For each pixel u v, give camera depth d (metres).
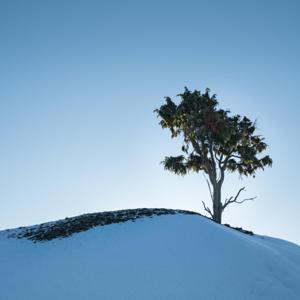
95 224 25.64
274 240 30.55
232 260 19.86
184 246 20.88
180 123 39.28
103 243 21.58
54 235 24.59
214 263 19.27
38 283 17.16
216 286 17.34
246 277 18.55
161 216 26.89
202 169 39.28
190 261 19.20
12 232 29.38
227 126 37.34
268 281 18.61
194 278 17.70
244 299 16.81
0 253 22.47
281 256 22.14
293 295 17.95
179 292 16.53
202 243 21.44
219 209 36.44
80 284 16.91
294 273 20.16
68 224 27.08
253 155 39.16
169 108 40.09
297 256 24.41
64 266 18.80
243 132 39.34
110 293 16.17
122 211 30.34
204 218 27.72
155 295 16.17
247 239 23.89
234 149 39.28
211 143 37.81
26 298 15.85
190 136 38.22
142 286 16.78
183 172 39.47
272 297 17.45
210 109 38.00
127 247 20.75
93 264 18.80
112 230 23.81
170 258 19.41
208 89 39.91
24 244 23.98
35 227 29.73
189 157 39.78
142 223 25.08
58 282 17.14
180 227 23.95
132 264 18.69
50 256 20.52
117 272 17.92
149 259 19.23
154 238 21.94
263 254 21.30
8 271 18.88
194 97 39.12
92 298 15.79
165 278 17.50
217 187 37.25
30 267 19.16
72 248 21.33
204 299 16.25
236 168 39.59
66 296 15.94
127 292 16.30
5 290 16.62
